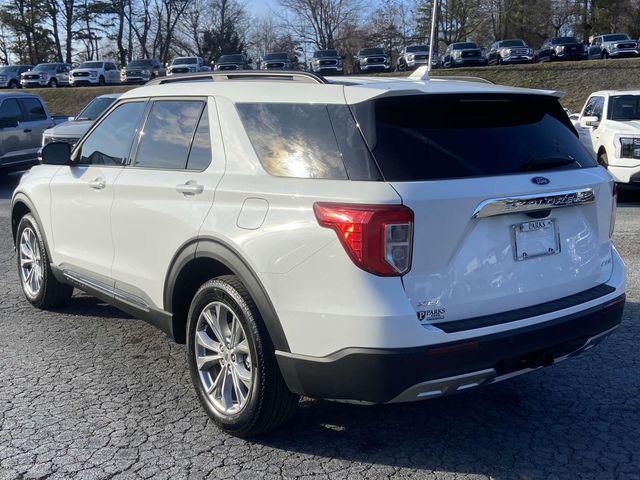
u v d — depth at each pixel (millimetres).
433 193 3000
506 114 3539
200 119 3973
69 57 67688
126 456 3457
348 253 2973
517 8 67500
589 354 4797
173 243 3887
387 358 2928
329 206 3053
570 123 3867
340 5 68375
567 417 3869
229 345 3635
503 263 3219
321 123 3311
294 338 3191
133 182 4262
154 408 4012
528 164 3359
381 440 3619
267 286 3271
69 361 4750
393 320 2918
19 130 15164
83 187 4816
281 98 3535
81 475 3279
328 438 3643
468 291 3109
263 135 3551
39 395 4188
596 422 3805
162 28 72688
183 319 4094
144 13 70812
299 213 3178
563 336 3348
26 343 5098
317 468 3336
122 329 5418
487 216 3129
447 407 4012
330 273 3035
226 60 41406
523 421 3826
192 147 3977
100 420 3855
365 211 2949
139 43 73562
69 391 4246
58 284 5703
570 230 3520
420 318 2984
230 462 3396
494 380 3211
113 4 66812
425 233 2986
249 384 3479
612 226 3854
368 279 2951
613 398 4105
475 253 3125
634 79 32812
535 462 3385
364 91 3229
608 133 11844
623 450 3490
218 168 3734
